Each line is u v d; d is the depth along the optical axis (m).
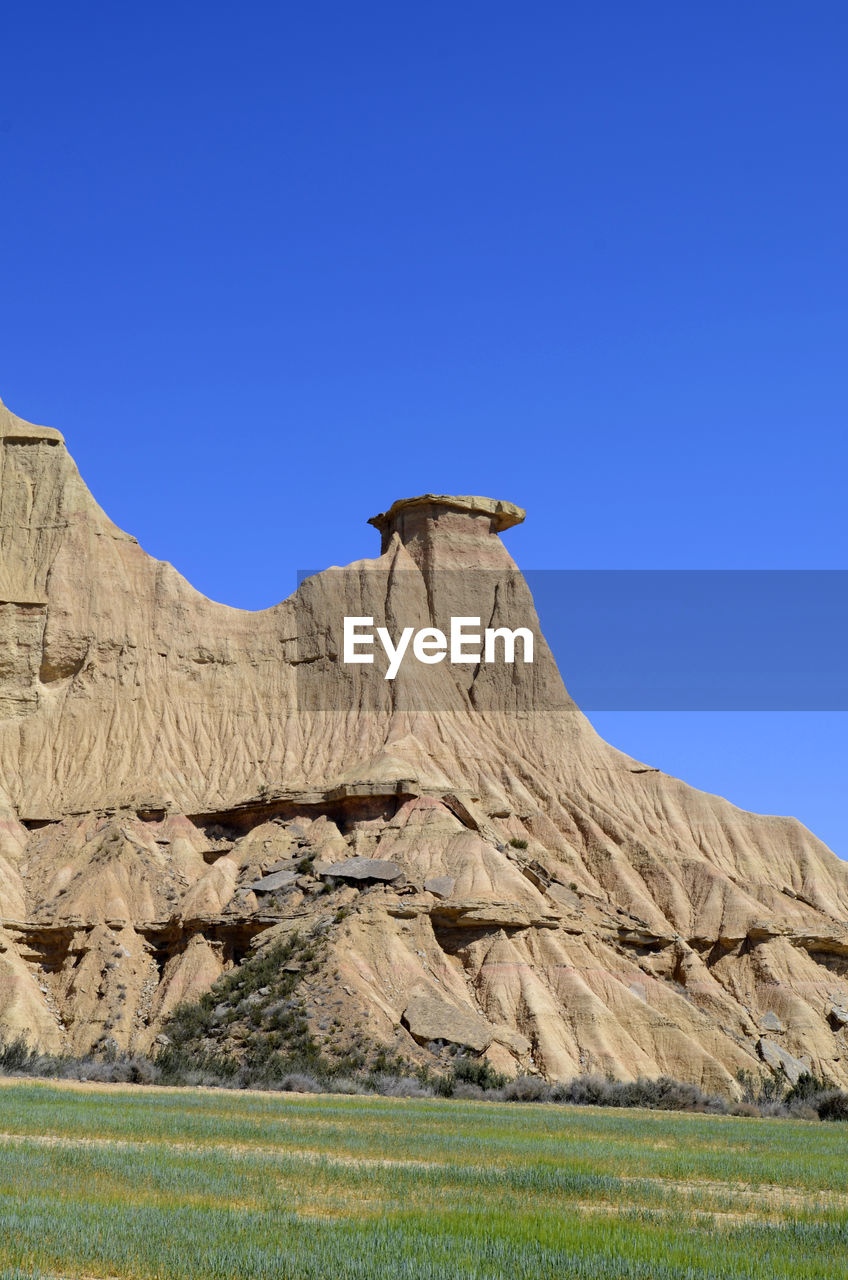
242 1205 23.50
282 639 101.19
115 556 101.31
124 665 97.12
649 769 98.56
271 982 71.00
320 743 94.88
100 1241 19.38
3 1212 21.16
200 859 86.69
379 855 81.12
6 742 93.56
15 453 103.06
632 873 89.69
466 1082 63.22
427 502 104.88
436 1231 21.56
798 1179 31.03
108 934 79.62
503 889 78.12
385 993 70.62
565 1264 19.39
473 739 95.62
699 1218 24.31
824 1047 79.31
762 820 97.31
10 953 78.25
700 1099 61.56
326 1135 35.31
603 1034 71.06
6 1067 57.91
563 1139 38.19
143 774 92.44
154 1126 35.00
